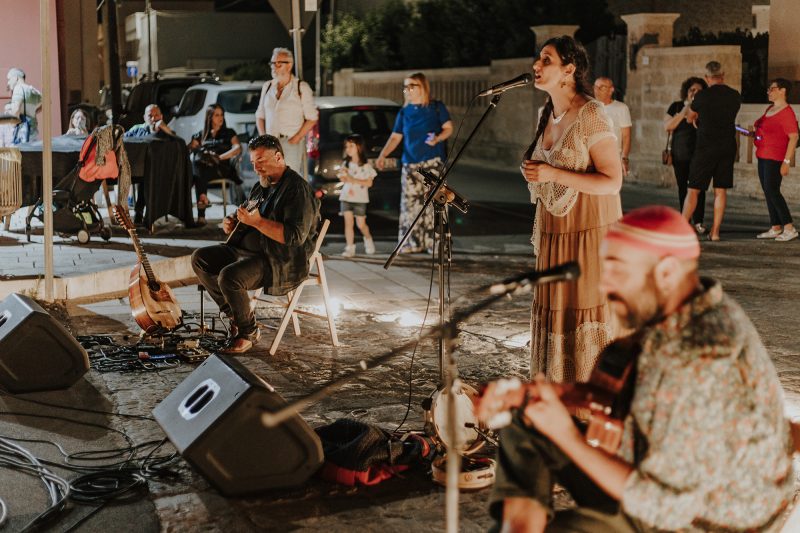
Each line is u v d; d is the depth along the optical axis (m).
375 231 12.74
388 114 13.89
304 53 37.28
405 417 5.55
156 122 12.76
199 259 7.09
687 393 2.61
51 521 4.37
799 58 15.60
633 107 18.08
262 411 4.50
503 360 6.95
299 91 10.29
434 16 26.53
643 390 2.67
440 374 5.09
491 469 4.71
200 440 4.43
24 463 5.01
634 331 2.84
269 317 8.18
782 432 2.76
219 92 15.48
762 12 22.34
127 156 11.06
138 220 12.09
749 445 2.65
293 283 6.95
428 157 10.85
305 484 4.73
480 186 17.98
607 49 19.88
